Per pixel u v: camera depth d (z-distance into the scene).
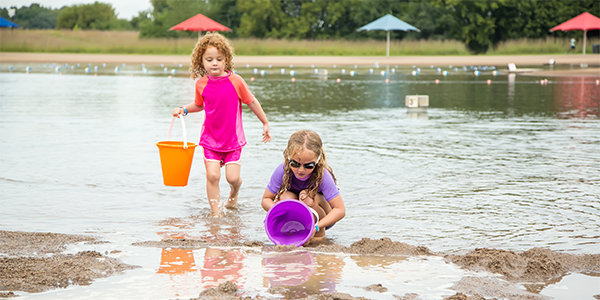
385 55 45.81
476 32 51.88
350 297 2.45
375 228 3.69
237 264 2.94
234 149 4.31
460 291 2.55
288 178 3.73
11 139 7.19
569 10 52.22
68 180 5.00
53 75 22.84
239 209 4.24
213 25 34.56
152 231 3.61
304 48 46.59
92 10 64.88
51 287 2.56
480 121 9.47
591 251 3.19
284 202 3.38
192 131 8.23
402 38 52.25
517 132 8.10
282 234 3.60
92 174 5.26
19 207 4.11
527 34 53.12
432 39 51.12
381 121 9.48
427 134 7.93
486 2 51.91
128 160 5.93
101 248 3.19
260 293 2.51
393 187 4.79
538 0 52.72
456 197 4.47
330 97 14.34
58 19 65.44
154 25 54.72
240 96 4.41
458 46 47.62
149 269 2.84
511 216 3.94
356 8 53.47
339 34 53.59
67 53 44.69
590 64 30.97
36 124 8.70
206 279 2.70
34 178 5.04
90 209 4.11
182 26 34.41
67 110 10.79
